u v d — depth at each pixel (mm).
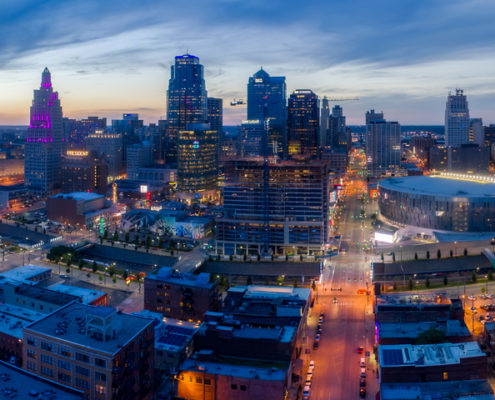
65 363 165750
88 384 162250
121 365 161500
